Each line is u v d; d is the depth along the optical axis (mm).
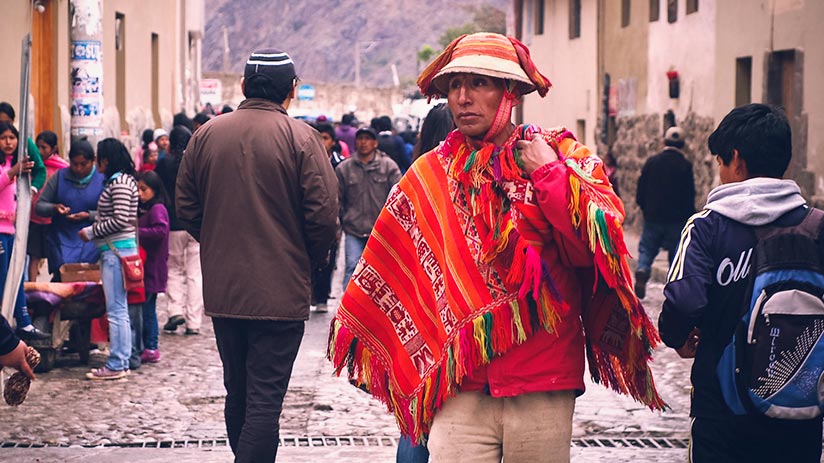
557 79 37719
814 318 4484
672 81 25797
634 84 29344
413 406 4906
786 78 19891
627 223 29797
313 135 6785
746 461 4590
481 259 4641
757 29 20562
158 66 30688
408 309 4980
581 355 4805
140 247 11492
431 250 4828
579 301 4789
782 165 4688
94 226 10773
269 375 6637
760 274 4504
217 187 6688
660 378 10992
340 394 10156
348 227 13805
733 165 4719
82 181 11711
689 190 16609
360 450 8273
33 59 17969
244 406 6914
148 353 11656
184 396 10109
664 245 16828
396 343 5016
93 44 15227
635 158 29188
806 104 18281
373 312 5051
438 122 6738
